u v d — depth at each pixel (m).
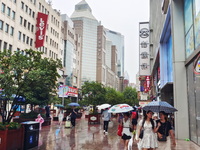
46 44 53.09
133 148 9.43
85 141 11.30
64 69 65.44
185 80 13.47
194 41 11.66
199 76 10.55
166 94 25.06
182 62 13.67
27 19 45.06
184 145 10.64
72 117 18.34
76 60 81.31
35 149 9.14
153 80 41.03
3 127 7.82
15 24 40.53
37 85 10.95
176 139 12.82
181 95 13.37
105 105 14.62
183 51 13.81
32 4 47.00
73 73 75.88
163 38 21.91
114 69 196.12
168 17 16.53
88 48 139.25
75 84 79.06
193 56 11.19
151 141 6.39
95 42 142.25
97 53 144.75
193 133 11.91
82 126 19.33
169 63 21.11
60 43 64.38
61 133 14.38
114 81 188.38
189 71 12.76
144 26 38.19
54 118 25.22
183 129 12.94
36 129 9.77
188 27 13.00
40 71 9.94
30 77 9.64
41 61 11.61
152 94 44.28
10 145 7.98
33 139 9.52
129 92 84.94
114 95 40.25
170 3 14.97
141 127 6.57
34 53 11.49
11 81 9.36
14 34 40.19
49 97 15.84
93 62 139.12
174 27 14.18
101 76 141.62
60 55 64.06
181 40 13.96
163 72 22.66
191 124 12.40
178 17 14.23
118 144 10.50
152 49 39.50
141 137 6.50
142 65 37.56
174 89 13.61
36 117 18.23
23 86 10.44
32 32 47.16
